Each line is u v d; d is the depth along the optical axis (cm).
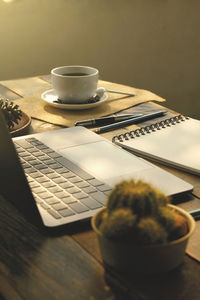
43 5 258
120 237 57
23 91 151
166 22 289
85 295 58
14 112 114
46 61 272
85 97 133
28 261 65
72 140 106
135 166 92
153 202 58
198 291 58
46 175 88
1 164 77
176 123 116
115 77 293
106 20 276
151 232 57
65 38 271
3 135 70
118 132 116
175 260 60
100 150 100
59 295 58
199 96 314
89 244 69
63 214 74
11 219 77
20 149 101
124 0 275
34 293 59
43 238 71
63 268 63
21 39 261
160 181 85
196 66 306
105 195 80
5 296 58
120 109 132
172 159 95
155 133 109
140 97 144
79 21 270
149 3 281
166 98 311
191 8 290
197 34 298
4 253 67
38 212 71
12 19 254
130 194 58
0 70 264
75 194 80
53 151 99
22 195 74
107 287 59
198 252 66
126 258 59
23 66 268
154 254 58
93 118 125
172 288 58
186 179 90
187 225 61
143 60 294
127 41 286
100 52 282
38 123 123
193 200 82
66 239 71
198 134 109
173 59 300
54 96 141
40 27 263
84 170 90
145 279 60
